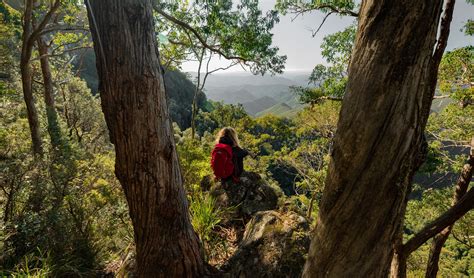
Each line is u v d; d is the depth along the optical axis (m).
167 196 1.98
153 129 1.81
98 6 1.63
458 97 6.76
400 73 0.83
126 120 1.75
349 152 0.93
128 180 1.91
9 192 3.85
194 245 2.27
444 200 9.05
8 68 12.06
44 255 3.30
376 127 0.87
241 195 3.83
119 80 1.69
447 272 15.73
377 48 0.85
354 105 0.91
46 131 9.90
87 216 4.05
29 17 7.43
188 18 7.98
